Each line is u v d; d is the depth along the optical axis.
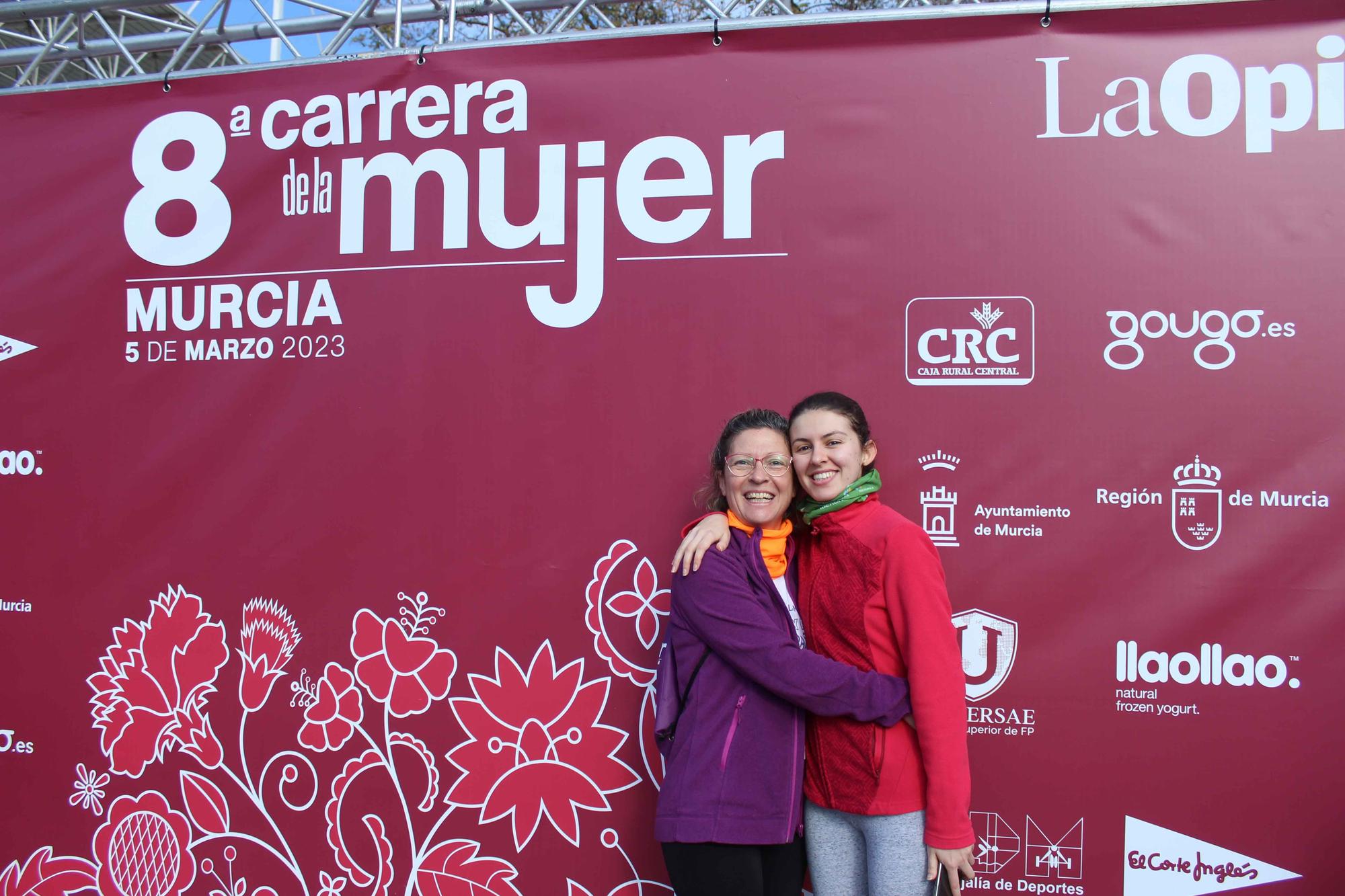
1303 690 1.70
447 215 1.98
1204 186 1.76
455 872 1.93
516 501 1.94
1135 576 1.75
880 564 1.41
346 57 2.02
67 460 2.09
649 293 1.90
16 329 2.12
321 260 2.02
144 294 2.08
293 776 1.99
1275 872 1.70
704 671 1.44
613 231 1.92
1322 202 1.73
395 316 1.99
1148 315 1.76
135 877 2.03
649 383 1.90
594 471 1.91
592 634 1.90
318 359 2.01
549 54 1.95
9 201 2.14
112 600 2.06
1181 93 1.77
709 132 1.89
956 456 1.80
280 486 2.01
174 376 2.06
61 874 2.05
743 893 1.37
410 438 1.97
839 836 1.47
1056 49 1.80
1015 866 1.76
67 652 2.07
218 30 2.46
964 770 1.33
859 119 1.85
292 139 2.04
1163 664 1.74
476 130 1.97
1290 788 1.70
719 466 1.59
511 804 1.92
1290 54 1.74
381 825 1.96
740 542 1.49
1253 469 1.73
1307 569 1.71
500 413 1.95
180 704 2.03
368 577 1.97
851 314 1.84
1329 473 1.71
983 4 1.82
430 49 1.99
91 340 2.10
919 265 1.82
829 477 1.49
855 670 1.37
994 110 1.81
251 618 2.01
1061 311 1.79
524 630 1.92
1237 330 1.74
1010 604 1.78
